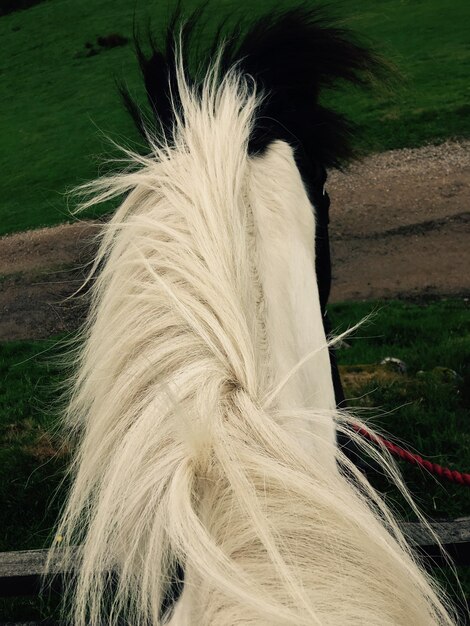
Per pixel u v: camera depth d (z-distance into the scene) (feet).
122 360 3.64
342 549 2.80
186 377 3.29
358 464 6.01
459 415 14.10
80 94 70.08
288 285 4.13
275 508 2.85
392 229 36.86
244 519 2.79
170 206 4.08
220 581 2.55
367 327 22.39
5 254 43.34
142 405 3.39
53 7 101.30
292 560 2.71
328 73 5.89
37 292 36.86
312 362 4.24
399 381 16.12
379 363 17.56
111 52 80.94
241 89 5.10
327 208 5.71
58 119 64.75
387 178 42.78
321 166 5.70
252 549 2.75
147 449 3.18
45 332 31.60
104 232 4.85
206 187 4.01
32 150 59.52
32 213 48.65
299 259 4.30
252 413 3.16
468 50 57.67
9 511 12.01
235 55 5.76
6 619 9.29
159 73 5.70
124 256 3.99
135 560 3.20
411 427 13.44
